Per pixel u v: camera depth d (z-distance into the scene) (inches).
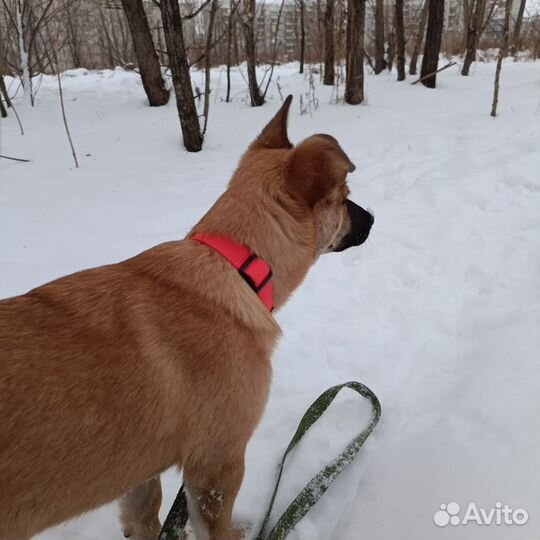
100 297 26.1
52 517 24.0
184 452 27.1
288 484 38.2
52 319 24.7
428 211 80.2
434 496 30.9
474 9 203.5
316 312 58.8
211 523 29.6
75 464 23.4
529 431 33.2
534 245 66.2
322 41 187.2
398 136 120.7
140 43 146.9
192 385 25.9
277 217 29.1
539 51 246.1
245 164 30.9
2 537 22.8
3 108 141.6
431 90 160.1
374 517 31.6
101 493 25.1
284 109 32.9
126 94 172.6
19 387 22.4
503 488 30.0
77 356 23.9
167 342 25.7
